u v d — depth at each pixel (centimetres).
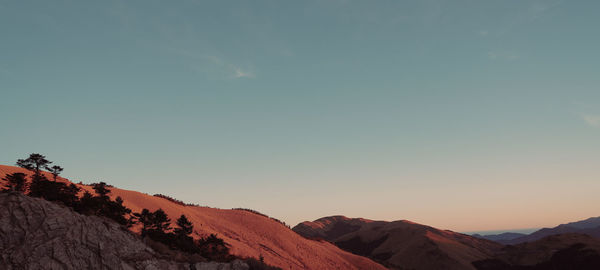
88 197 4159
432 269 15388
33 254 2556
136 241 3475
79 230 2983
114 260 2992
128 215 5244
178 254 4028
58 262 2627
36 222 2769
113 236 3250
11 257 2459
